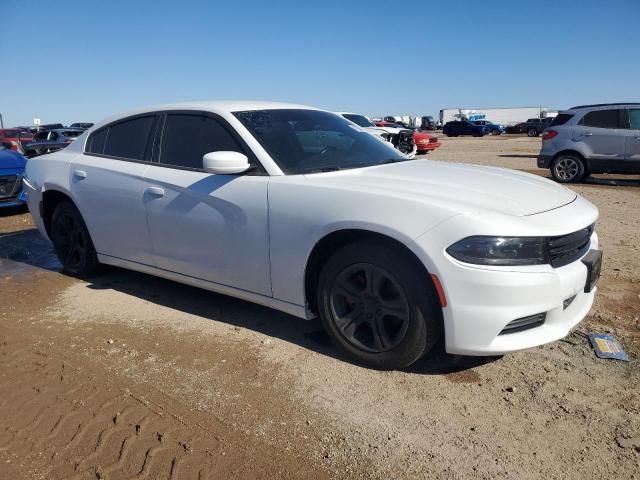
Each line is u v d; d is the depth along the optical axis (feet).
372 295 9.82
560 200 10.39
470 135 159.74
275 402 9.12
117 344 11.44
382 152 13.25
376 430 8.34
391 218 9.22
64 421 8.69
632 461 7.53
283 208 10.52
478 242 8.64
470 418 8.59
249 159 11.45
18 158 27.35
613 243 19.07
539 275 8.72
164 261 13.08
